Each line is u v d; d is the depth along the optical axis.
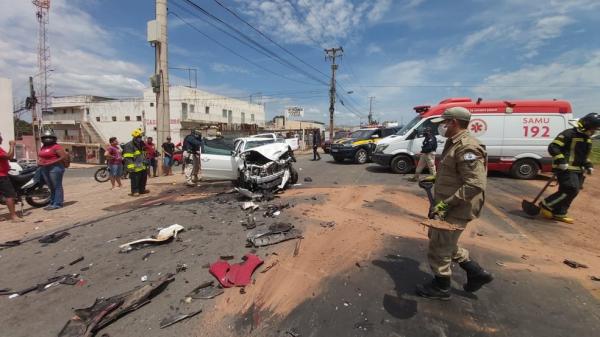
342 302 3.02
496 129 9.81
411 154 10.95
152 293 3.23
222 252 4.26
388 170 12.10
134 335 2.67
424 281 3.36
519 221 5.51
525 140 9.68
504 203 6.76
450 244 2.80
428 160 9.03
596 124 5.09
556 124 9.56
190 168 10.26
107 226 5.64
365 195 7.20
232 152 9.32
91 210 7.05
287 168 8.41
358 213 5.82
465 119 2.67
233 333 2.66
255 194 7.32
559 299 3.05
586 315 2.81
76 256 4.37
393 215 5.75
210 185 9.97
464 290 3.17
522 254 4.08
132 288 3.43
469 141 2.59
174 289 3.36
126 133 46.12
